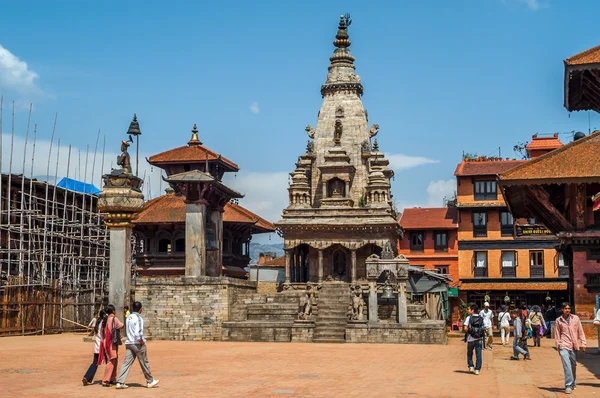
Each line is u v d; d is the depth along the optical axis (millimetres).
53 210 64875
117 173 50344
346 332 50875
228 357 38094
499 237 82938
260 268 85875
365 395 23562
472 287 82375
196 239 56188
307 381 27312
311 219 70438
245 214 77625
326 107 75875
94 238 69875
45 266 61125
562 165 45562
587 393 24438
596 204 56125
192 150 77938
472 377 29062
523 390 25141
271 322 52562
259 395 23438
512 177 45406
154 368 32125
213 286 54312
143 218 71688
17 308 53781
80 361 34750
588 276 46094
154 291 54719
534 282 81250
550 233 59281
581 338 24484
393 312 55719
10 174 57688
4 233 63750
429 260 85562
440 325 50000
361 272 70250
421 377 28906
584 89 48844
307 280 72812
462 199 84125
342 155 72250
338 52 77000
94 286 63312
